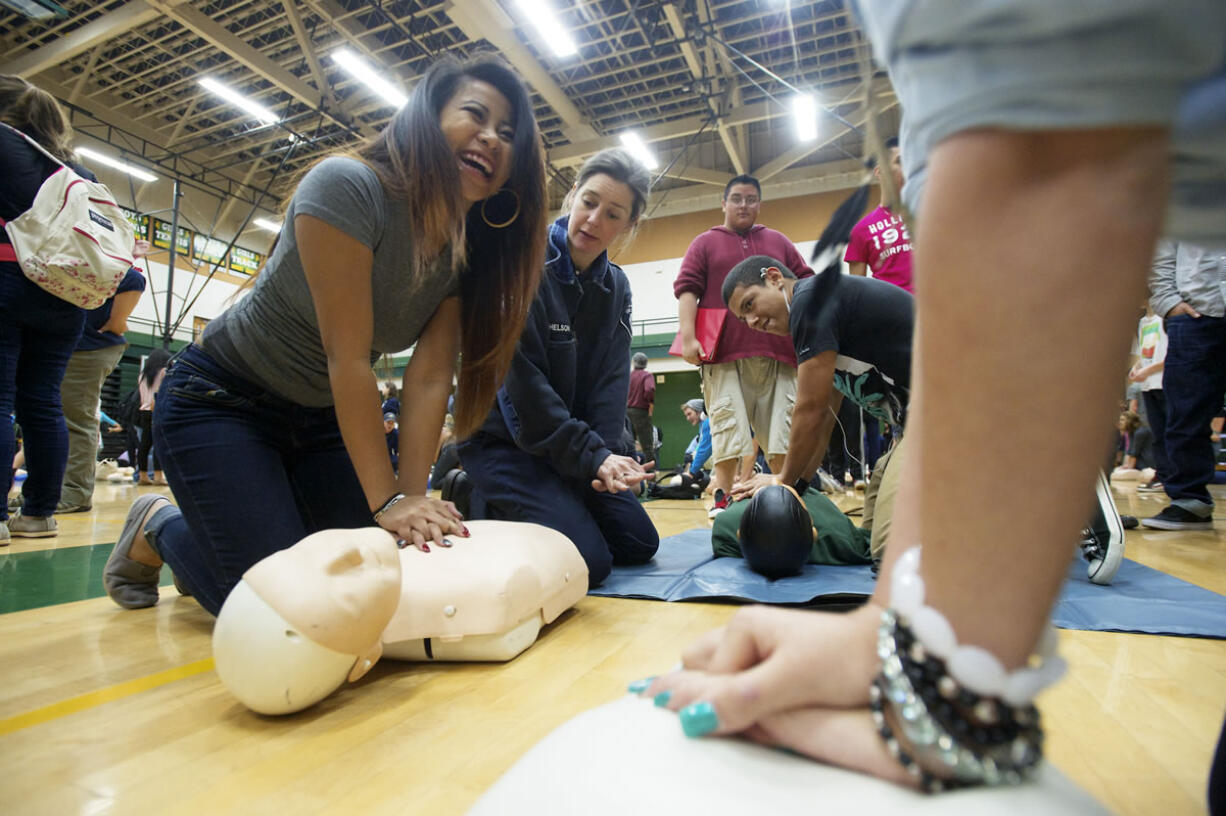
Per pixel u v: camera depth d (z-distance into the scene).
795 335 1.70
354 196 1.11
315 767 0.71
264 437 1.30
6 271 2.01
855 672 0.37
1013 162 0.27
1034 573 0.29
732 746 0.40
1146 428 6.05
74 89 10.88
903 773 0.35
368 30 9.52
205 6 9.24
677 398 13.05
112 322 3.12
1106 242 0.26
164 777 0.69
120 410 6.18
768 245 2.90
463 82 1.24
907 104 0.32
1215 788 0.48
